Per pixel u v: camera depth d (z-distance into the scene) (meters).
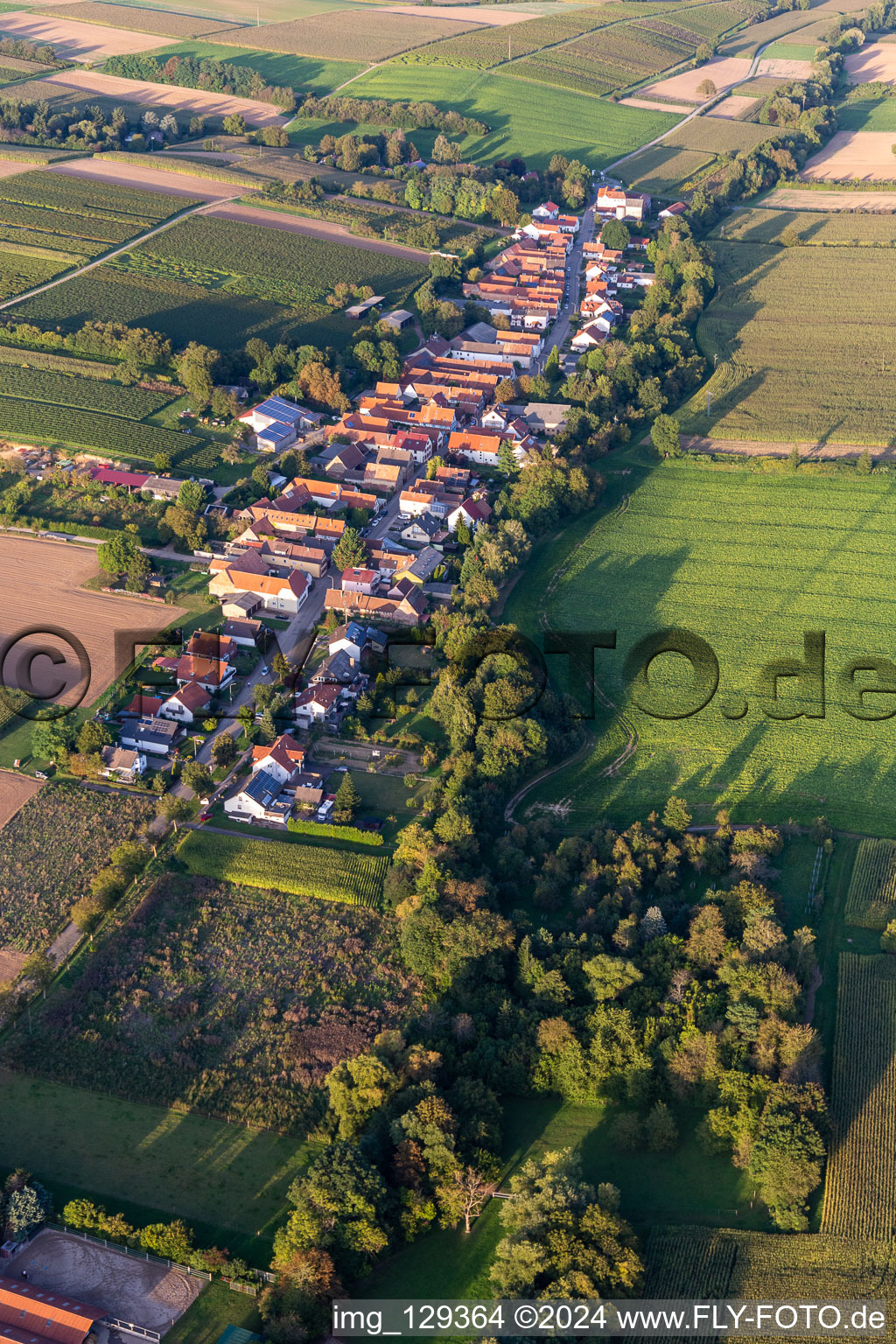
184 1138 133.12
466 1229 123.81
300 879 167.62
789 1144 125.19
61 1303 112.62
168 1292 117.19
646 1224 124.69
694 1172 130.50
